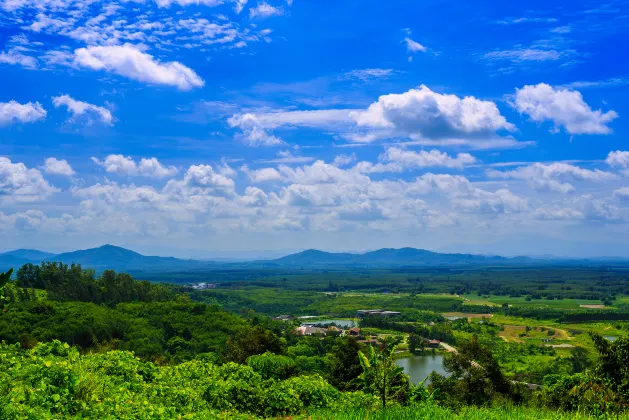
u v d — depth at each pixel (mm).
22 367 13539
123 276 117688
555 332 146625
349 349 43875
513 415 13875
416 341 110750
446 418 12750
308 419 13867
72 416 10953
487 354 42594
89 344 75812
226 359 48500
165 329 88438
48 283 102938
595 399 17250
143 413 12195
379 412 13062
